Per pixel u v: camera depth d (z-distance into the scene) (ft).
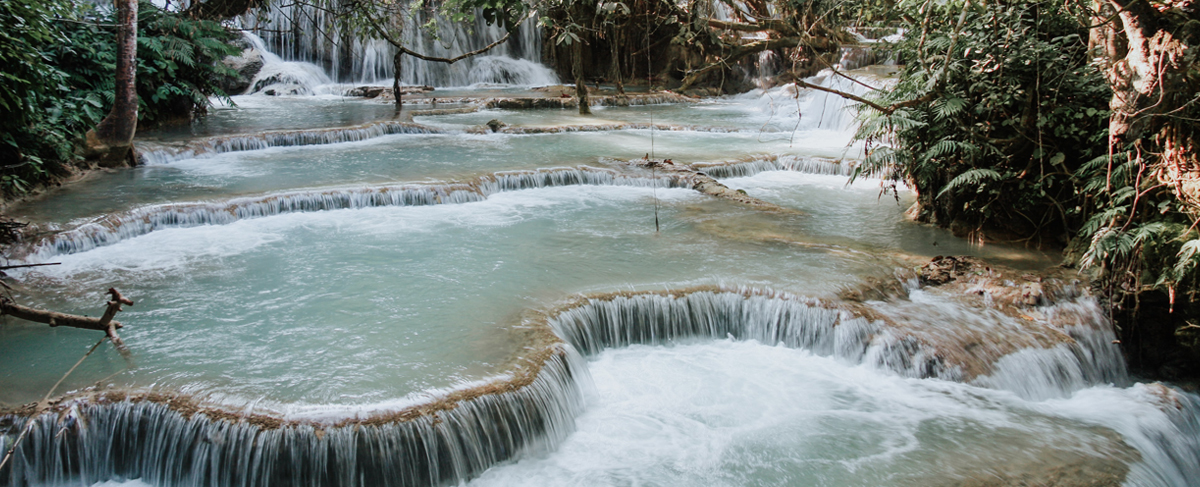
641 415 19.95
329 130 49.70
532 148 48.93
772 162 46.52
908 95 29.50
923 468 17.78
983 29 27.40
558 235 30.40
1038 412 20.61
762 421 19.70
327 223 31.91
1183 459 20.25
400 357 19.43
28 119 30.32
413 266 26.43
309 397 17.25
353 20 40.11
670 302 23.61
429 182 36.17
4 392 17.29
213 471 16.35
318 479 16.15
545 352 19.80
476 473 17.46
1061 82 26.07
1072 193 27.35
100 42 41.83
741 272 25.81
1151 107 20.59
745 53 81.92
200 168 40.16
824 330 22.98
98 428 16.79
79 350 19.53
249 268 26.14
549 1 33.12
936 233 31.09
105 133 38.63
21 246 26.32
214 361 19.03
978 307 24.58
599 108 76.54
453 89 87.81
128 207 31.01
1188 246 21.34
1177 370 23.72
